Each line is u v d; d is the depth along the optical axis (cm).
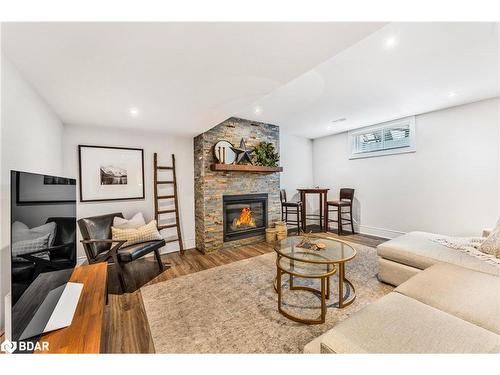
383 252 230
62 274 133
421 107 332
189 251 361
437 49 185
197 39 126
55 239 125
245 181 394
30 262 98
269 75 170
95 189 297
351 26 116
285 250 210
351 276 251
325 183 533
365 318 113
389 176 414
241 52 140
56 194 128
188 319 178
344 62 204
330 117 382
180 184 369
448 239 238
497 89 268
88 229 253
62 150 274
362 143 464
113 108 234
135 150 327
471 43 176
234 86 188
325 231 470
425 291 140
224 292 221
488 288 141
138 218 302
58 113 243
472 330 102
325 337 104
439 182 349
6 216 129
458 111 326
